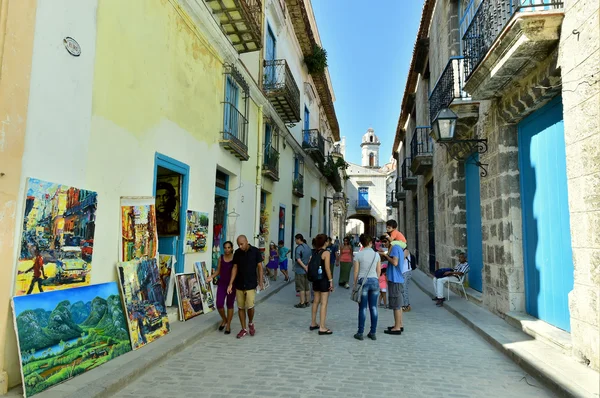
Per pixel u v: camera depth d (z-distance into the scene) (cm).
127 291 543
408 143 2250
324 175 2694
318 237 693
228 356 532
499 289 743
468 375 464
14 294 380
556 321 584
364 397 397
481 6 684
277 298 1083
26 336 373
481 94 698
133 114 598
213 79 914
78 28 480
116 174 556
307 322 766
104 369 436
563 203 563
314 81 2339
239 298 650
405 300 882
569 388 386
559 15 493
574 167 471
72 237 459
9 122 379
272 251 1380
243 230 1148
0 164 369
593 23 432
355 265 655
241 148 1045
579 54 459
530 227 670
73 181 469
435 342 614
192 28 806
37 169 414
